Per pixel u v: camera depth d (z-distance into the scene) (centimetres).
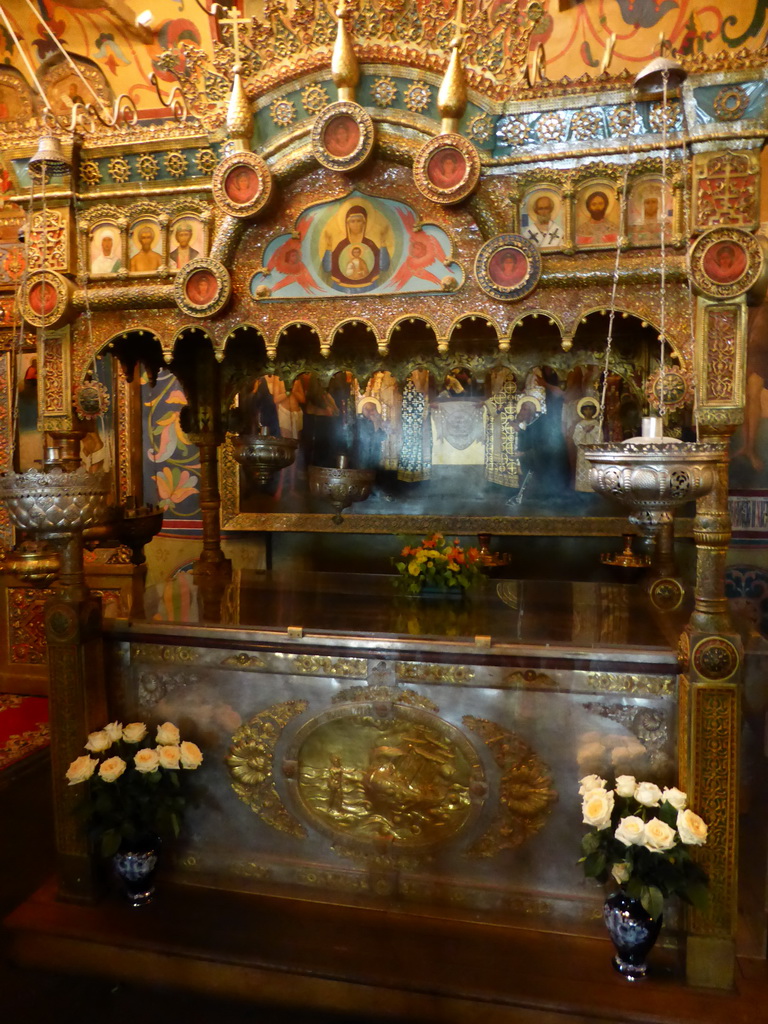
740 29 318
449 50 186
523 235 190
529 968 189
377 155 195
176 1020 188
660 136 180
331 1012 189
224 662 221
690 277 175
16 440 416
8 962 210
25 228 217
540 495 360
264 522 387
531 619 235
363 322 201
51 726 223
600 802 181
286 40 195
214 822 225
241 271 208
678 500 172
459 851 208
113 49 358
